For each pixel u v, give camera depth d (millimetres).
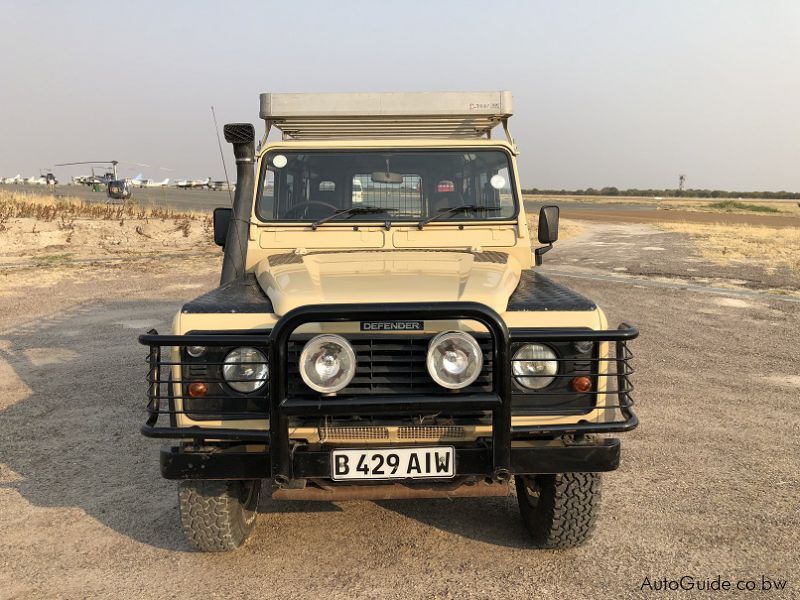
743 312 12102
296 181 4902
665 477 5137
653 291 14492
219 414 3436
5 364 8820
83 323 11500
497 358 3232
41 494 4938
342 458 3348
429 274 3924
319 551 4082
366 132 5805
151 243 24906
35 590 3676
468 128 5691
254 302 3668
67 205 32562
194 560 3990
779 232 32906
